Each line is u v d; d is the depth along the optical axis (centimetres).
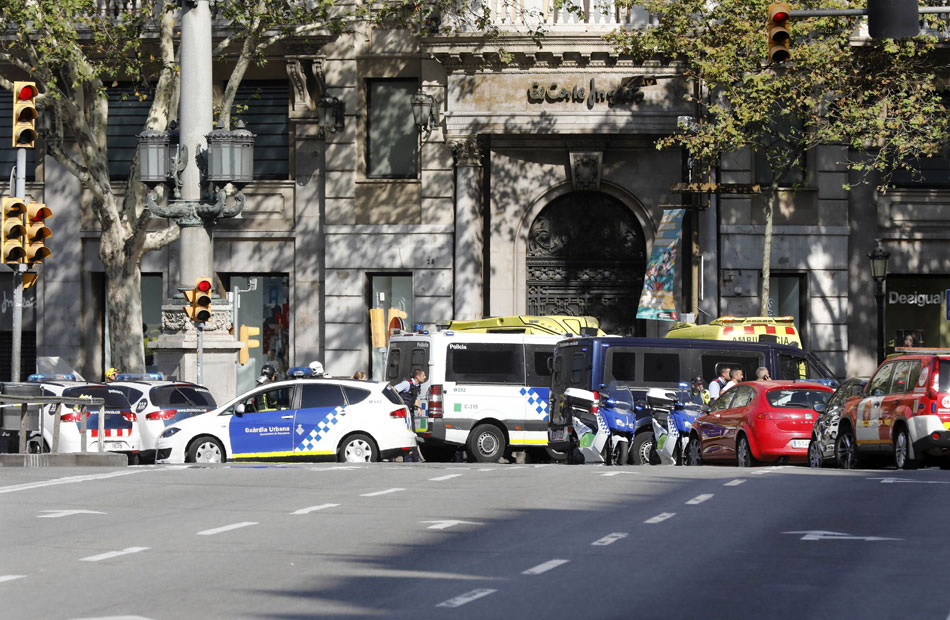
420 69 11575
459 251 11375
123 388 8562
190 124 8038
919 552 3656
